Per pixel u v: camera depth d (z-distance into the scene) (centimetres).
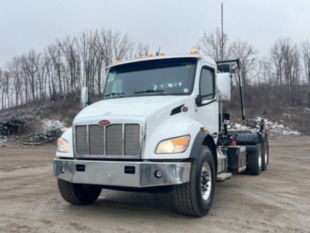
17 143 2684
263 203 704
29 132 3184
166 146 535
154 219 578
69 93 5100
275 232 516
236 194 795
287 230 526
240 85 1175
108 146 552
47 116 3734
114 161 541
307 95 5075
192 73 660
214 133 736
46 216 598
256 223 560
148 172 520
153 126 550
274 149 2203
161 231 514
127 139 541
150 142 540
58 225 545
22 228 531
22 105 5734
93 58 5212
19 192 821
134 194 785
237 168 879
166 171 518
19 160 1579
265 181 984
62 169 584
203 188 602
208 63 709
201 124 630
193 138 565
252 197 763
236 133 1112
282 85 5419
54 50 5766
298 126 3944
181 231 514
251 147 1088
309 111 4516
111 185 538
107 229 524
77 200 657
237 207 666
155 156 530
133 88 686
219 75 712
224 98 715
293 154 1884
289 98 4841
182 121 588
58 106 4016
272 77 5891
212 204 689
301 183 951
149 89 673
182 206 567
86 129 570
